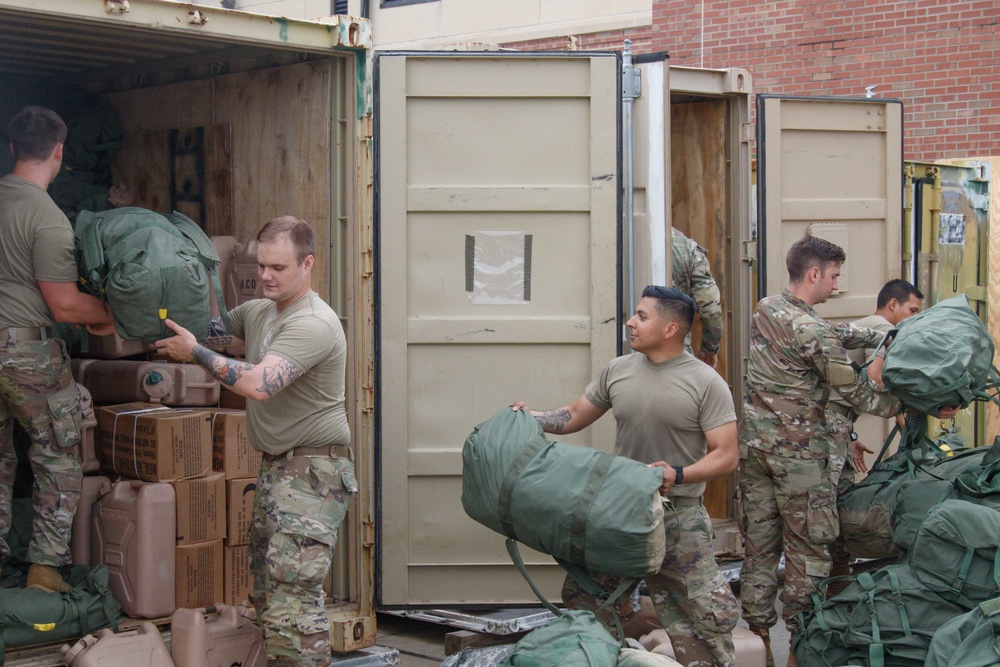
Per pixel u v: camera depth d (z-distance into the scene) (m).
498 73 5.07
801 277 4.95
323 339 4.01
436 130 5.06
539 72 5.07
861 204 6.45
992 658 3.85
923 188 7.62
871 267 6.53
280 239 4.00
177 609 4.66
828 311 6.33
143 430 4.71
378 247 5.04
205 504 4.77
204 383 5.24
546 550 3.86
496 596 5.10
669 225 5.12
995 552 4.22
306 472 4.09
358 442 5.07
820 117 6.32
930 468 5.05
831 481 4.95
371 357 5.05
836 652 4.53
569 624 3.56
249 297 5.41
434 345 5.08
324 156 5.19
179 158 6.01
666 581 4.03
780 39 10.41
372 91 5.04
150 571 4.59
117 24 4.35
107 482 4.85
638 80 5.11
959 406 4.71
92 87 6.63
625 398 4.12
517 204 5.06
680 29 10.98
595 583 3.95
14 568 4.71
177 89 6.02
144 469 4.71
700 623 3.98
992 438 8.38
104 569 4.59
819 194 6.35
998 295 8.49
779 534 5.04
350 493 4.21
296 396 4.09
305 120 5.28
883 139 6.55
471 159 5.07
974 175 8.25
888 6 9.84
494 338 5.08
